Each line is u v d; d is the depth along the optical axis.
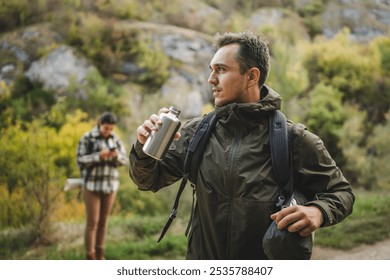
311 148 2.19
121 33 13.93
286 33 14.44
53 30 13.92
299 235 2.02
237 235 2.14
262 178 2.15
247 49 2.29
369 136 12.83
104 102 12.50
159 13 15.34
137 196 10.30
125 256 7.55
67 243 8.15
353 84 13.58
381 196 10.66
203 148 2.28
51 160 10.04
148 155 2.24
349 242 7.89
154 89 13.43
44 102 12.41
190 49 14.36
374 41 14.34
